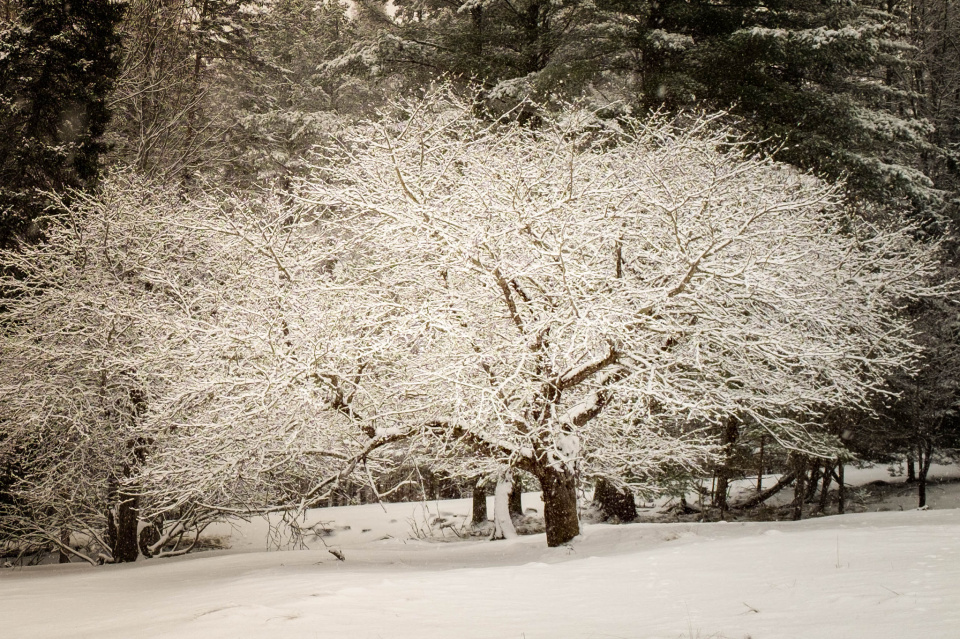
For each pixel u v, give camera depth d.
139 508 15.23
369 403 11.20
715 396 11.01
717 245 9.76
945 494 21.19
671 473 16.53
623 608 4.94
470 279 10.84
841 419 17.88
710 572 6.16
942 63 27.91
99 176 18.14
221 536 19.73
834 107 17.55
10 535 15.59
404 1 22.92
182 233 14.27
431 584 6.50
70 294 14.22
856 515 13.26
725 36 17.88
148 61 24.73
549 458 10.48
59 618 6.41
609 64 19.23
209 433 10.88
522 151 13.36
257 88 29.98
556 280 9.87
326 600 5.65
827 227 14.23
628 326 9.99
